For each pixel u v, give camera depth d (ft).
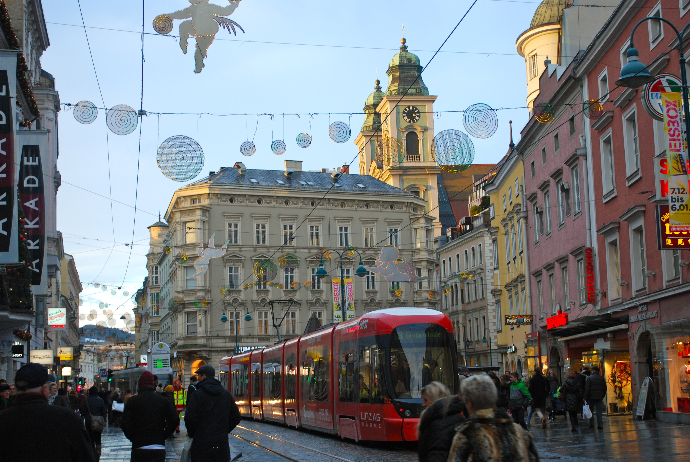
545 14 163.63
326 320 238.48
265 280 216.33
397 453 60.18
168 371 160.76
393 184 277.44
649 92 65.72
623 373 94.27
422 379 64.49
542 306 127.54
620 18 86.94
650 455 49.78
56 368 180.75
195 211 231.91
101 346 497.46
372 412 65.82
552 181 119.14
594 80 98.22
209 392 33.47
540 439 65.72
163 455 34.22
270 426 103.91
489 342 192.13
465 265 213.66
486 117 51.44
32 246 81.41
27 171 81.66
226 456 33.30
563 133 112.16
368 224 246.68
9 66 59.36
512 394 66.85
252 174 244.83
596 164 99.04
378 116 327.67
